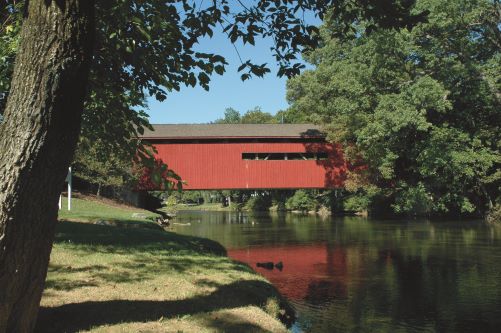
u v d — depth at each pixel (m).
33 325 3.49
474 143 27.11
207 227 30.86
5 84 5.30
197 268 8.73
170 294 6.45
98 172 30.44
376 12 4.91
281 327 5.59
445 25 22.03
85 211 23.84
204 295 6.55
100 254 9.20
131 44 5.30
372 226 28.77
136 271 7.87
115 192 33.41
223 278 7.96
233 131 31.55
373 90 25.86
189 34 5.45
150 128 5.79
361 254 16.92
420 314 8.99
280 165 30.80
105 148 6.04
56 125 3.25
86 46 3.38
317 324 8.25
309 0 5.38
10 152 3.15
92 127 5.80
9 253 3.14
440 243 19.55
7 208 3.10
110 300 5.86
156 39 5.52
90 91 5.57
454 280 12.16
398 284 11.74
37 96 3.19
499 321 8.55
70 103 3.32
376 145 27.17
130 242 11.21
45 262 3.42
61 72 3.23
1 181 3.11
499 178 29.25
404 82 25.23
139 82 5.85
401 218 35.59
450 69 24.12
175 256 9.99
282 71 5.76
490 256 15.95
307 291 10.98
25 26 3.25
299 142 31.02
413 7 21.78
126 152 5.70
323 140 31.67
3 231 3.10
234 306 6.12
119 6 4.95
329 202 48.47
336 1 5.33
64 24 3.22
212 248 13.29
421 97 23.00
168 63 5.62
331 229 27.50
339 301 10.02
